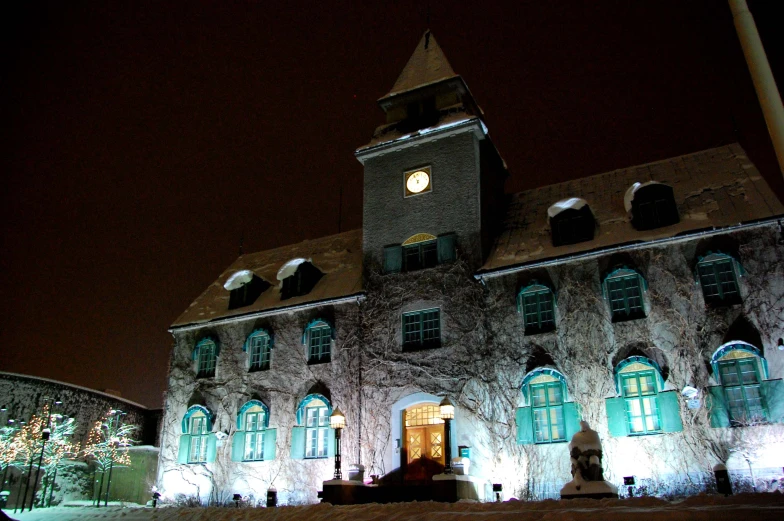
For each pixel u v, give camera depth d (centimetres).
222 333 2664
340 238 2941
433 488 1722
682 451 1745
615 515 952
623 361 1878
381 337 2294
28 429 2914
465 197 2331
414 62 2792
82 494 3027
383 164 2556
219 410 2541
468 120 2386
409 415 2188
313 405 2359
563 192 2506
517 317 2086
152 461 3142
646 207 2066
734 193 2011
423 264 2331
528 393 1998
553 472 1886
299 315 2511
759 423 1677
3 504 2548
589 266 2034
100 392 3350
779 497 1220
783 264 1778
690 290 1869
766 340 1736
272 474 2331
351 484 1862
